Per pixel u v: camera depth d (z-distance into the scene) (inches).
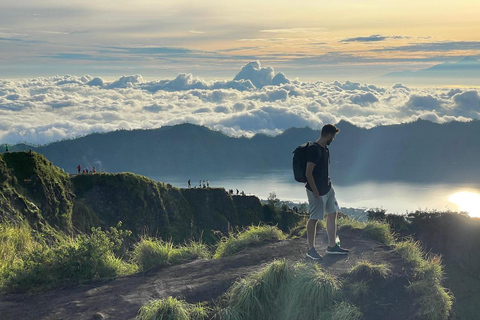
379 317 211.8
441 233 1053.8
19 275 283.9
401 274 239.9
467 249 1086.4
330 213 294.4
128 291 257.3
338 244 296.8
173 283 264.1
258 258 299.0
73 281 283.0
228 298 233.3
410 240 293.0
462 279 1050.7
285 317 219.5
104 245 306.5
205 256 332.2
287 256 296.5
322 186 285.3
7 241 384.5
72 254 295.1
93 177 3444.9
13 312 236.5
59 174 3056.1
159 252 316.5
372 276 234.2
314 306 215.0
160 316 209.6
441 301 221.0
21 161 2519.7
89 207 3112.7
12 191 2015.3
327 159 289.1
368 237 339.3
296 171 288.0
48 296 259.4
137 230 3398.1
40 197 2428.6
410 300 222.7
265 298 228.2
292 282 229.1
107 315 223.8
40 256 298.0
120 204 3417.8
